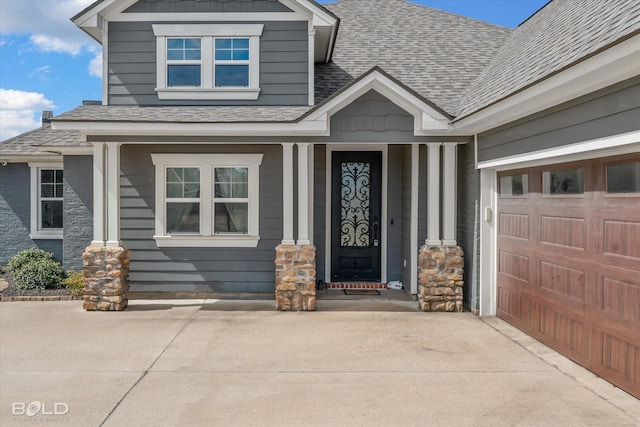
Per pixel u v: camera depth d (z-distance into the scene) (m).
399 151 10.52
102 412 4.56
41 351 6.34
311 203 9.27
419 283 8.83
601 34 4.98
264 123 8.05
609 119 4.82
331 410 4.62
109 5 9.03
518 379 5.34
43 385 5.21
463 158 8.85
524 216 7.10
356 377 5.46
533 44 7.77
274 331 7.28
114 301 8.47
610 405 4.64
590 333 5.50
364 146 10.47
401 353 6.28
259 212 9.48
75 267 10.63
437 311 8.46
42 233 11.98
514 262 7.44
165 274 9.48
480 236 8.16
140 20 9.27
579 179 5.71
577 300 5.74
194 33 9.27
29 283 10.06
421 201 9.61
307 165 8.50
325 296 9.71
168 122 8.02
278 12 9.30
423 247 8.65
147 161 9.45
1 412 4.55
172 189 9.52
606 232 5.19
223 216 9.54
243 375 5.52
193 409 4.64
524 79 6.19
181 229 9.53
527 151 6.48
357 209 10.78
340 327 7.49
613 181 5.08
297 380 5.37
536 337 6.78
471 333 7.14
